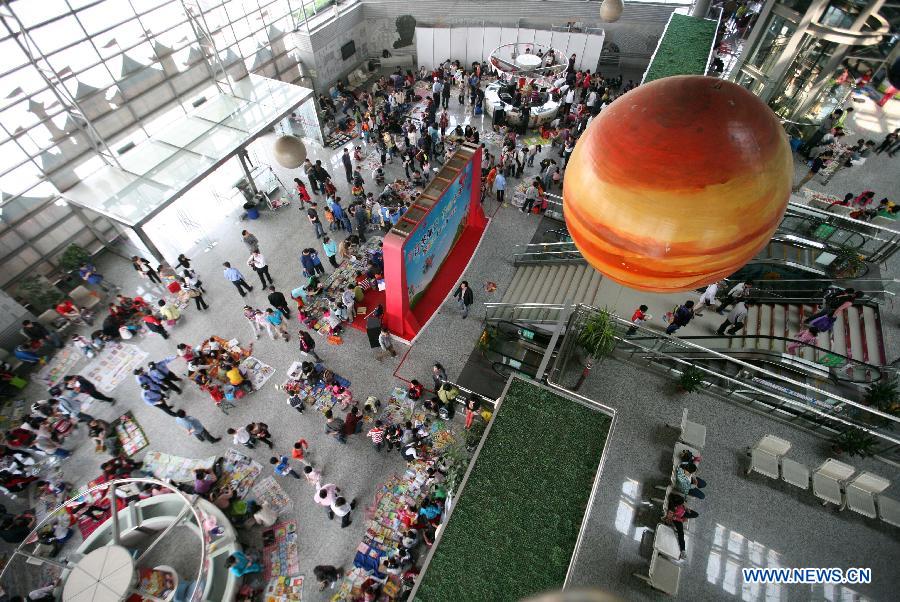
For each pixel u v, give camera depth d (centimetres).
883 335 1055
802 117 1478
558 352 962
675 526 784
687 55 1930
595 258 245
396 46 2492
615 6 1670
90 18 1423
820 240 1211
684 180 190
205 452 1188
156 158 1581
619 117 208
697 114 190
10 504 1116
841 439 851
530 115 2081
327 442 1202
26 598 964
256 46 2003
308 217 1775
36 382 1330
